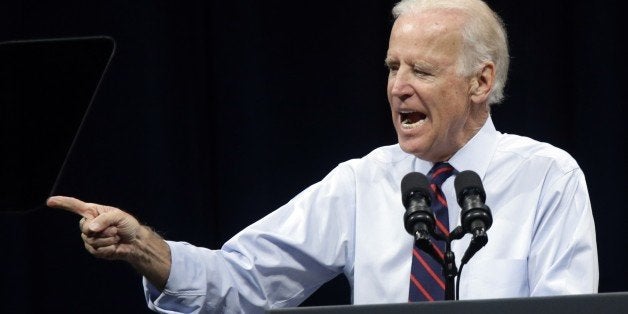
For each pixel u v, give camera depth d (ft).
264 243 23.21
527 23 33.94
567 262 21.93
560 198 22.62
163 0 32.94
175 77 33.06
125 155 32.89
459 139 22.90
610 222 33.71
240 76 33.22
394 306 14.70
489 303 14.70
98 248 20.35
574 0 34.04
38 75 17.06
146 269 21.26
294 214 23.68
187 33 33.24
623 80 33.99
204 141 33.37
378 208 23.65
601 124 33.78
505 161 23.16
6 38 32.40
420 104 22.03
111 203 32.86
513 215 22.80
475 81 22.58
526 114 33.83
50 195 17.38
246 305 22.89
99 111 32.89
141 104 32.76
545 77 33.83
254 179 33.22
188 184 33.06
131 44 32.83
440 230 22.48
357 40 33.63
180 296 21.72
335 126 33.63
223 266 22.54
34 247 33.14
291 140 33.45
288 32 33.58
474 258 22.50
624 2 34.06
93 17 32.83
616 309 14.66
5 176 17.33
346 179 24.07
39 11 32.71
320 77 33.65
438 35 22.03
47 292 33.22
